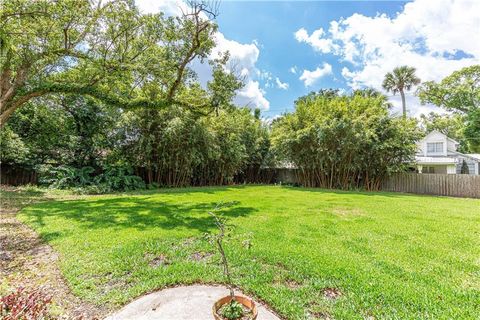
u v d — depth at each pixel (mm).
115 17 7191
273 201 8266
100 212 6180
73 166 12773
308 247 3703
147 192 11000
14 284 2723
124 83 8258
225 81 8945
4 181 12336
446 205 7719
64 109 12164
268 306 2295
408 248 3688
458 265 3098
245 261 3209
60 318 2109
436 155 17125
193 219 5457
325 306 2227
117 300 2395
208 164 15258
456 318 2027
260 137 17750
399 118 12789
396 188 13180
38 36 6293
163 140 12602
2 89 6586
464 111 19703
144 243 3871
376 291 2445
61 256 3426
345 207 7117
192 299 2430
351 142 12398
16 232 4648
